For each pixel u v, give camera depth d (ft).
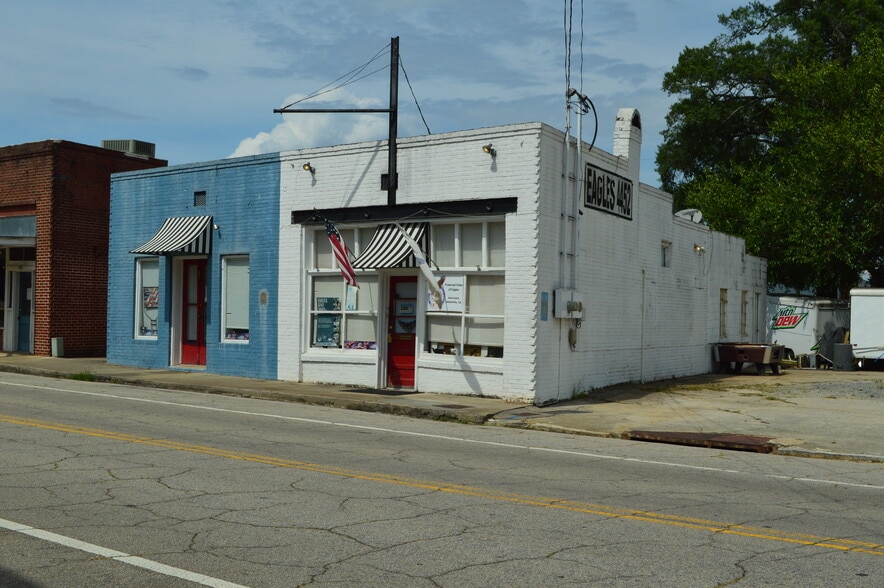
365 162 63.52
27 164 87.71
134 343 76.84
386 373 63.10
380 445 39.29
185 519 24.22
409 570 19.88
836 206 107.65
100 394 56.49
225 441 38.58
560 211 58.29
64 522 23.58
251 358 69.05
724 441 43.06
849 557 21.77
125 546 21.38
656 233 73.97
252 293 69.26
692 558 21.39
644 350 71.61
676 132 155.53
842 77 114.32
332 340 65.92
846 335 100.27
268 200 68.59
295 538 22.47
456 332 59.57
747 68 143.95
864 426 48.16
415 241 60.08
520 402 55.83
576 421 49.37
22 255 90.99
